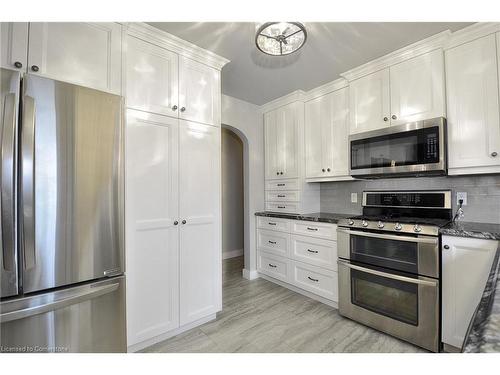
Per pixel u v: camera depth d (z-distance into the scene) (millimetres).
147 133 1748
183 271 1929
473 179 2008
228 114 3061
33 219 1161
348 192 2887
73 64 1406
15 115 1127
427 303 1700
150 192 1755
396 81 2111
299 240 2709
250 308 2389
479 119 1720
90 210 1351
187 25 1737
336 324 2090
